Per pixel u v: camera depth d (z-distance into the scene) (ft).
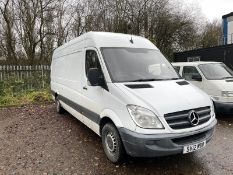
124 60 16.74
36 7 71.82
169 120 13.06
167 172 14.24
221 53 54.29
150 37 85.71
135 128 12.89
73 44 22.13
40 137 20.48
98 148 17.88
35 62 73.77
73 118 26.73
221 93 24.39
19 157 16.46
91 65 17.67
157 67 17.47
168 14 89.30
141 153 12.86
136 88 14.43
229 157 16.12
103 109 15.51
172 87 15.17
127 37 18.71
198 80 27.12
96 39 17.52
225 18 76.02
